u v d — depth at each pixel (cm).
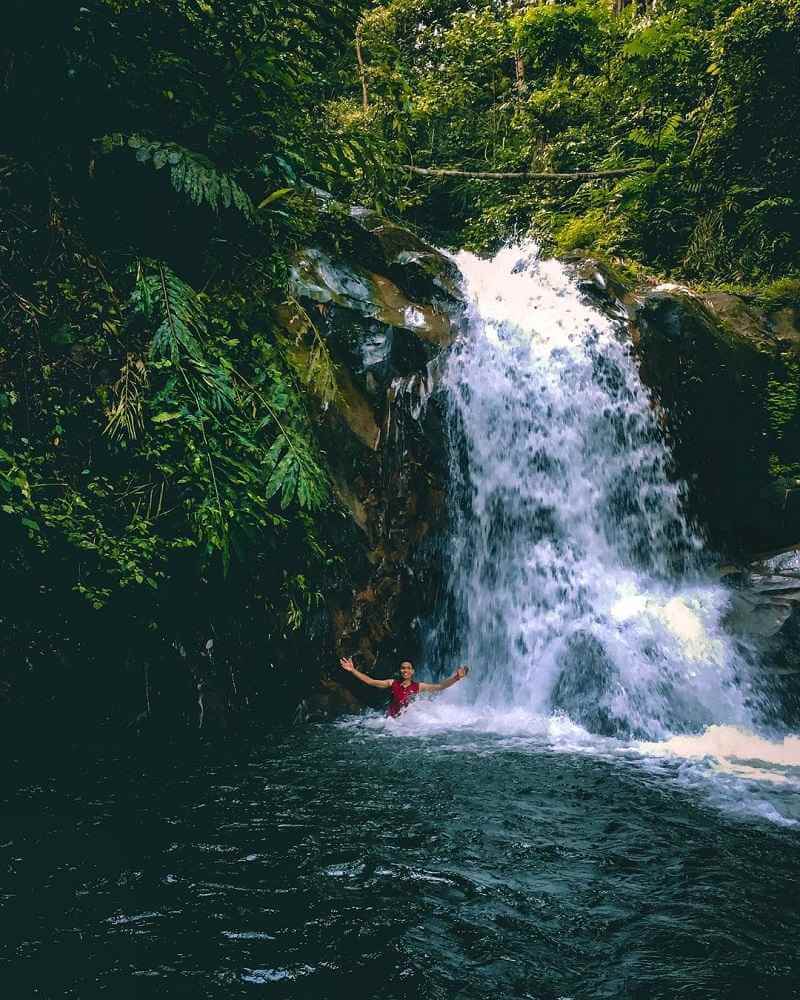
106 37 794
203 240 901
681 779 670
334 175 1048
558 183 1845
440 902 439
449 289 1074
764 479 1227
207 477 764
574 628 968
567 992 357
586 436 1107
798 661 916
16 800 574
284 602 848
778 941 405
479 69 1972
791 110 1552
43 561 724
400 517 946
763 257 1525
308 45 939
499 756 727
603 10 1973
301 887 451
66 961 368
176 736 761
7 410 721
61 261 776
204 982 355
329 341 961
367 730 813
